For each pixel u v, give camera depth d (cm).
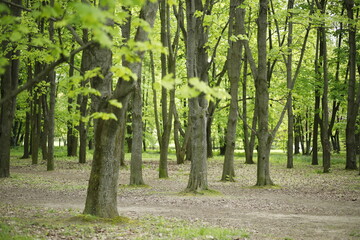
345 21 1728
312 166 2756
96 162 846
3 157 1788
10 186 1518
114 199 859
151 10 909
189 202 1201
